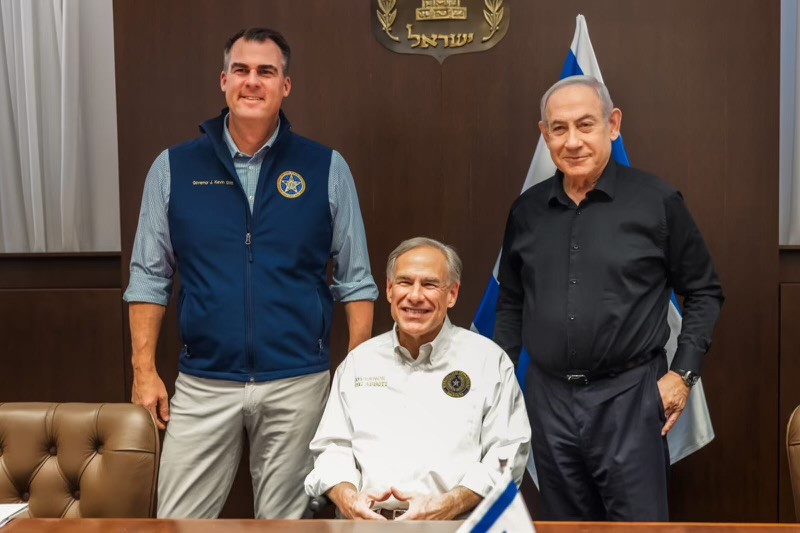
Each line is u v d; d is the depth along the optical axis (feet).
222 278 7.73
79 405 6.34
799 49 9.95
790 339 9.47
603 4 9.45
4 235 11.00
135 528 4.90
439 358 6.92
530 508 9.78
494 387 6.87
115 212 11.36
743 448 9.58
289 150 8.01
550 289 7.62
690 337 7.55
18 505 5.18
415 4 9.55
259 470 8.14
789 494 9.57
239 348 7.73
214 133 7.92
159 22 9.62
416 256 6.81
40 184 11.02
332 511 9.78
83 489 6.16
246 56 7.63
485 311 9.34
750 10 9.30
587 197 7.57
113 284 10.17
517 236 8.06
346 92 9.65
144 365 7.89
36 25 10.92
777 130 9.35
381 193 9.71
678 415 7.54
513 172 9.59
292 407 7.88
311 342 7.96
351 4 9.59
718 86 9.37
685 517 9.73
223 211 7.80
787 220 10.30
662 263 7.57
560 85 7.54
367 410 6.82
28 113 10.95
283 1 9.61
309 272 7.98
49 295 10.12
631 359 7.43
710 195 9.45
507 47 9.52
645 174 7.68
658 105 9.45
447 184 9.66
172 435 8.00
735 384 9.54
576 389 7.59
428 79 9.61
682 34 9.39
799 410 5.98
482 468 6.39
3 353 10.19
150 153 9.69
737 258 9.46
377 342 7.12
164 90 9.65
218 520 5.01
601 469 7.52
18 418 6.30
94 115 11.25
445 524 4.91
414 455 6.61
